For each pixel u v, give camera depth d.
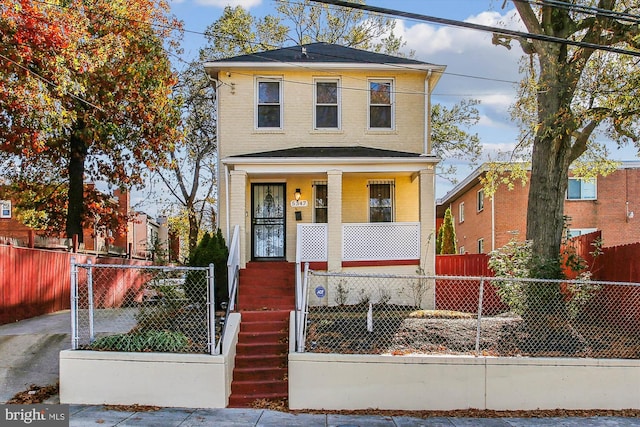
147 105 18.81
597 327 10.64
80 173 20.34
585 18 12.63
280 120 15.98
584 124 12.71
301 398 8.48
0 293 12.00
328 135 15.98
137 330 9.67
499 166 17.55
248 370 9.20
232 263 11.71
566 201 22.30
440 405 8.62
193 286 11.81
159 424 7.46
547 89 12.34
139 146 19.56
